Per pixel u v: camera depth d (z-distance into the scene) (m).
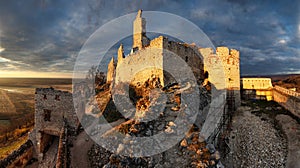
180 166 18.03
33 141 31.31
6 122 49.28
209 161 18.23
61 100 30.22
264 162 25.44
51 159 29.75
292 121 31.44
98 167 20.88
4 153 36.28
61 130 28.38
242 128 32.28
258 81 47.38
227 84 39.41
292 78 79.06
